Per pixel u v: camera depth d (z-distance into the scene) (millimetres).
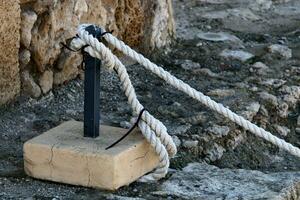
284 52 8383
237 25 9320
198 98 5492
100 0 7281
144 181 5453
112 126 6023
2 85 6398
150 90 7230
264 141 6711
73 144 5367
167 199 5254
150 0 7977
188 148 6168
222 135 6469
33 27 6598
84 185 5320
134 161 5379
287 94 7402
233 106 6973
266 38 8898
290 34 9094
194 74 7715
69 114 6605
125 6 7648
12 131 6223
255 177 5641
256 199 5250
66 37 6914
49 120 6441
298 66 8078
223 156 6352
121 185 5309
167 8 8258
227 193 5355
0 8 6219
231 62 8055
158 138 5406
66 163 5320
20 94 6629
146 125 5406
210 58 8125
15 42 6422
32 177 5441
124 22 7672
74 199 5191
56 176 5367
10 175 5504
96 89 5391
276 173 5824
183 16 9484
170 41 8367
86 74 5367
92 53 5277
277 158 6625
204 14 9609
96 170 5258
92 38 5238
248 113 6871
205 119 6641
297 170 6449
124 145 5359
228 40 8695
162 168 5445
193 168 5773
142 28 7902
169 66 7898
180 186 5445
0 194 5246
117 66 5348
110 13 7473
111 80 7344
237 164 6340
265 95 7250
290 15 9844
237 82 7543
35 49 6633
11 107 6535
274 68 7980
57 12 6766
